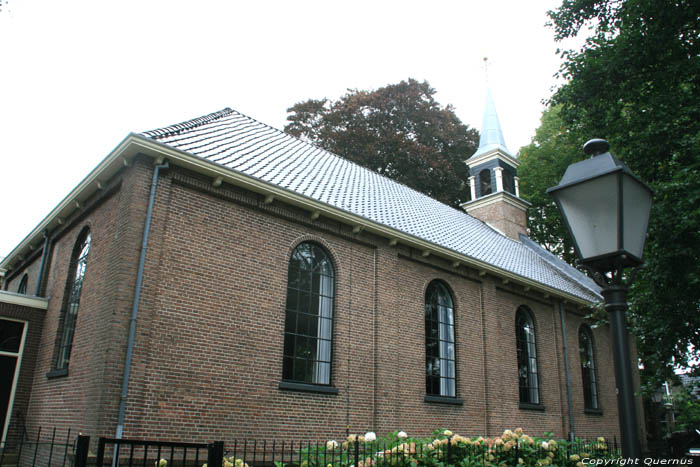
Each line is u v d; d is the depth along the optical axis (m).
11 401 12.34
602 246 3.90
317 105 34.88
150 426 9.32
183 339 10.15
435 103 36.22
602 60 14.02
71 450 9.45
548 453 9.11
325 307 12.99
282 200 12.31
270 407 11.08
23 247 16.11
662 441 22.56
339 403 12.40
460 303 16.58
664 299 13.28
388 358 13.79
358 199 15.79
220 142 13.56
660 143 13.39
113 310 9.46
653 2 12.92
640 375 22.77
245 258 11.55
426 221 18.34
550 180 34.66
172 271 10.35
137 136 10.16
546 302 20.05
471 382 16.06
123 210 10.35
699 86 13.64
